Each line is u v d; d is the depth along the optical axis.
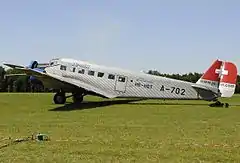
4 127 14.08
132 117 18.12
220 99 39.38
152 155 8.87
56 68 27.53
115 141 10.78
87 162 8.19
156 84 27.89
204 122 15.91
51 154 8.93
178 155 8.88
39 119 17.12
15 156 8.70
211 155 8.87
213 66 27.86
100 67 27.61
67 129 13.51
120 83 27.61
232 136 11.85
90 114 19.61
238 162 8.21
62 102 26.77
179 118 17.67
